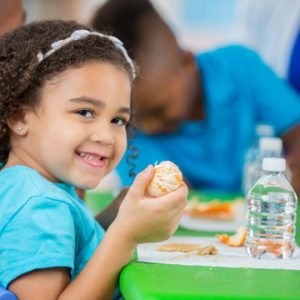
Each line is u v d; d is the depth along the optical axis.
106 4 4.61
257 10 6.40
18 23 3.64
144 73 4.32
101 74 2.37
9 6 3.57
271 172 2.48
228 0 6.80
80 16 7.63
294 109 5.35
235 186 5.20
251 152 4.91
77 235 2.32
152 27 4.56
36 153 2.39
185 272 2.02
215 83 5.17
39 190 2.19
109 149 2.36
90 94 2.32
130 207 2.13
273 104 5.34
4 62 2.50
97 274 2.11
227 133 5.20
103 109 2.35
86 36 2.47
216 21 6.93
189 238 2.88
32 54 2.42
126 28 4.52
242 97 5.28
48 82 2.35
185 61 5.00
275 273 2.05
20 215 2.12
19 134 2.42
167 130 4.99
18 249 2.06
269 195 2.43
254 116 5.31
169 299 1.70
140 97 4.62
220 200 4.45
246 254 2.40
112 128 2.40
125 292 1.94
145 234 2.13
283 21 6.11
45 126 2.35
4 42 2.56
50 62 2.38
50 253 2.05
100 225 2.92
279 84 5.43
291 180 4.77
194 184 5.19
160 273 1.99
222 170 5.19
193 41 7.01
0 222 2.13
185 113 4.92
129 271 2.03
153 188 2.13
